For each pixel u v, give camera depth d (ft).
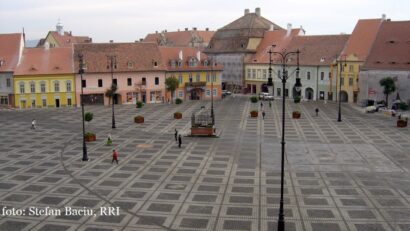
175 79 326.85
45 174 128.88
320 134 192.13
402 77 284.00
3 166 137.90
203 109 280.31
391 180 122.62
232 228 90.02
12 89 302.25
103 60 319.68
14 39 313.12
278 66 371.56
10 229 88.99
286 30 395.34
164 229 89.51
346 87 329.52
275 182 120.98
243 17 432.25
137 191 113.29
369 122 224.94
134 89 326.44
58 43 438.81
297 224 91.91
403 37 298.97
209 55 433.48
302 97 358.64
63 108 293.84
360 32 335.67
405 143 171.73
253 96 352.49
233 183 120.16
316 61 347.97
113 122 209.15
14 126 216.54
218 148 164.25
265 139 181.78
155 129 206.18
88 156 151.33
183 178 124.98
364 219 94.43
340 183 119.85
